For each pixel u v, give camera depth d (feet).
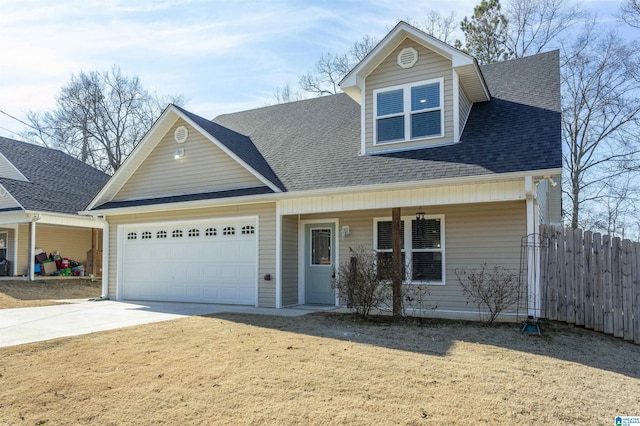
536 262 29.07
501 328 28.27
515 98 40.40
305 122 50.80
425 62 37.68
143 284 47.78
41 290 54.08
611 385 18.93
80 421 15.16
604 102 73.72
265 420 14.93
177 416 15.39
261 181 40.70
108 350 23.39
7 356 22.39
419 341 25.03
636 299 27.96
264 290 39.86
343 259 40.65
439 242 37.19
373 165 36.60
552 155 29.50
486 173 29.99
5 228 67.05
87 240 75.87
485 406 15.97
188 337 26.02
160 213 46.70
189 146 45.34
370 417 14.99
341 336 26.18
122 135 119.55
